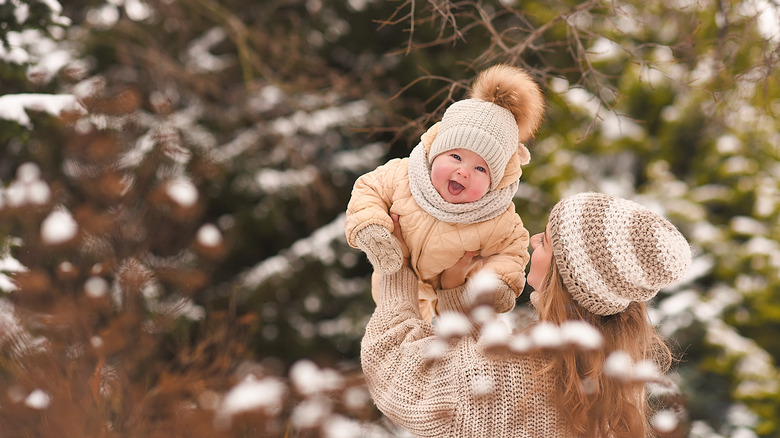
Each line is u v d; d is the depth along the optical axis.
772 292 5.64
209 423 2.09
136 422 2.31
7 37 2.82
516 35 5.47
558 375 1.46
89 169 3.13
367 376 1.55
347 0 6.49
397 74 6.36
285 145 6.05
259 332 5.96
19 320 2.33
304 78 5.57
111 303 2.75
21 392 2.12
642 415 1.51
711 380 5.33
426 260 1.67
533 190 5.99
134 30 5.50
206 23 6.41
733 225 6.02
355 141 6.79
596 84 2.43
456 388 1.43
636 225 1.40
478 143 1.55
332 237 6.23
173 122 4.27
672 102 6.39
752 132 5.86
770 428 5.03
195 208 3.56
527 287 4.28
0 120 2.68
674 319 5.55
